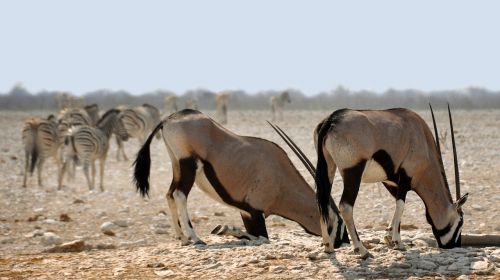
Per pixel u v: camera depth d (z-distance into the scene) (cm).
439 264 2278
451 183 4547
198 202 4384
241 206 2919
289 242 2683
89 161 5131
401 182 2472
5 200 4559
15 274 2412
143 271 2380
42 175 6053
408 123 2473
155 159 6819
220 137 2872
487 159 5762
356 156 2302
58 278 2344
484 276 2156
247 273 2252
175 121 2811
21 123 12800
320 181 2325
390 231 2523
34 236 3428
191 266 2391
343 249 2461
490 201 3984
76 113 6444
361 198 4247
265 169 2914
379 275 2181
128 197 4616
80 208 4212
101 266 2497
